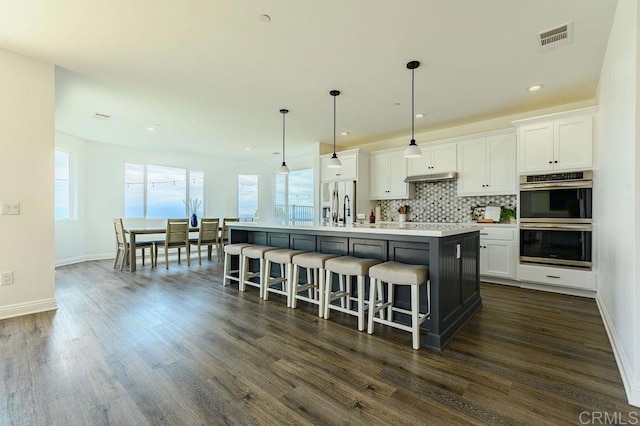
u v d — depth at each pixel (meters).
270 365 2.04
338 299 3.33
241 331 2.60
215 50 2.71
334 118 4.34
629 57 1.81
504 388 1.77
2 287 2.80
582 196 3.51
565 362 2.06
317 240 3.54
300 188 7.78
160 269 5.37
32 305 2.96
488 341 2.41
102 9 2.14
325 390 1.76
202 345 2.33
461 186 4.67
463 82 3.36
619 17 2.06
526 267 3.90
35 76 2.89
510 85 3.44
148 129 5.26
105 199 6.41
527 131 3.88
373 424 1.48
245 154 7.54
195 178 7.88
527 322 2.80
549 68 3.03
